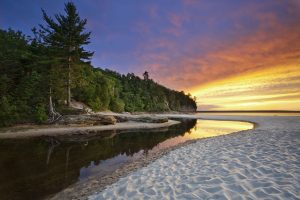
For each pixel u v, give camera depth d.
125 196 4.60
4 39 34.94
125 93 63.78
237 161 6.07
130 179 5.82
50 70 23.36
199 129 23.55
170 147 11.85
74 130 18.88
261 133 11.67
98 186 6.01
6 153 10.38
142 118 30.83
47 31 25.38
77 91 36.78
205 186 4.47
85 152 10.89
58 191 5.79
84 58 27.78
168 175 5.75
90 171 7.64
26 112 21.33
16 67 26.59
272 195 3.76
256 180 4.48
